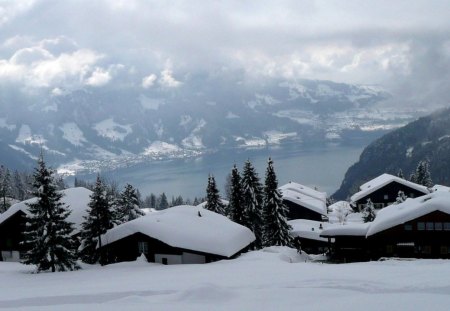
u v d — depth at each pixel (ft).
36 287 93.81
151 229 156.15
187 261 151.84
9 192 420.36
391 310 41.70
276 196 212.43
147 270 127.34
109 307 50.55
